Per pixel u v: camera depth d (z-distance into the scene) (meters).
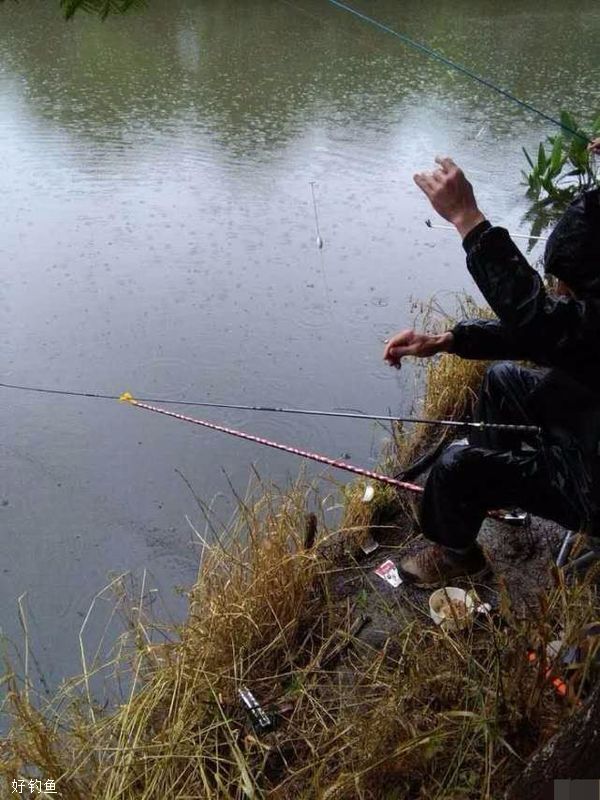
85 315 4.10
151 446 3.24
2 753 1.89
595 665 1.75
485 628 2.03
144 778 1.82
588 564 2.16
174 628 2.17
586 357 1.69
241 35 9.56
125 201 5.39
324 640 2.18
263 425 3.37
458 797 1.65
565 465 1.86
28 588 2.62
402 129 6.95
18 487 3.01
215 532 2.70
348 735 1.84
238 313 4.16
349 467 2.42
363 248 4.85
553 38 10.13
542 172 5.57
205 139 6.57
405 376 3.71
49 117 7.00
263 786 1.83
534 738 1.72
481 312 3.72
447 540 2.18
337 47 9.32
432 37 9.93
